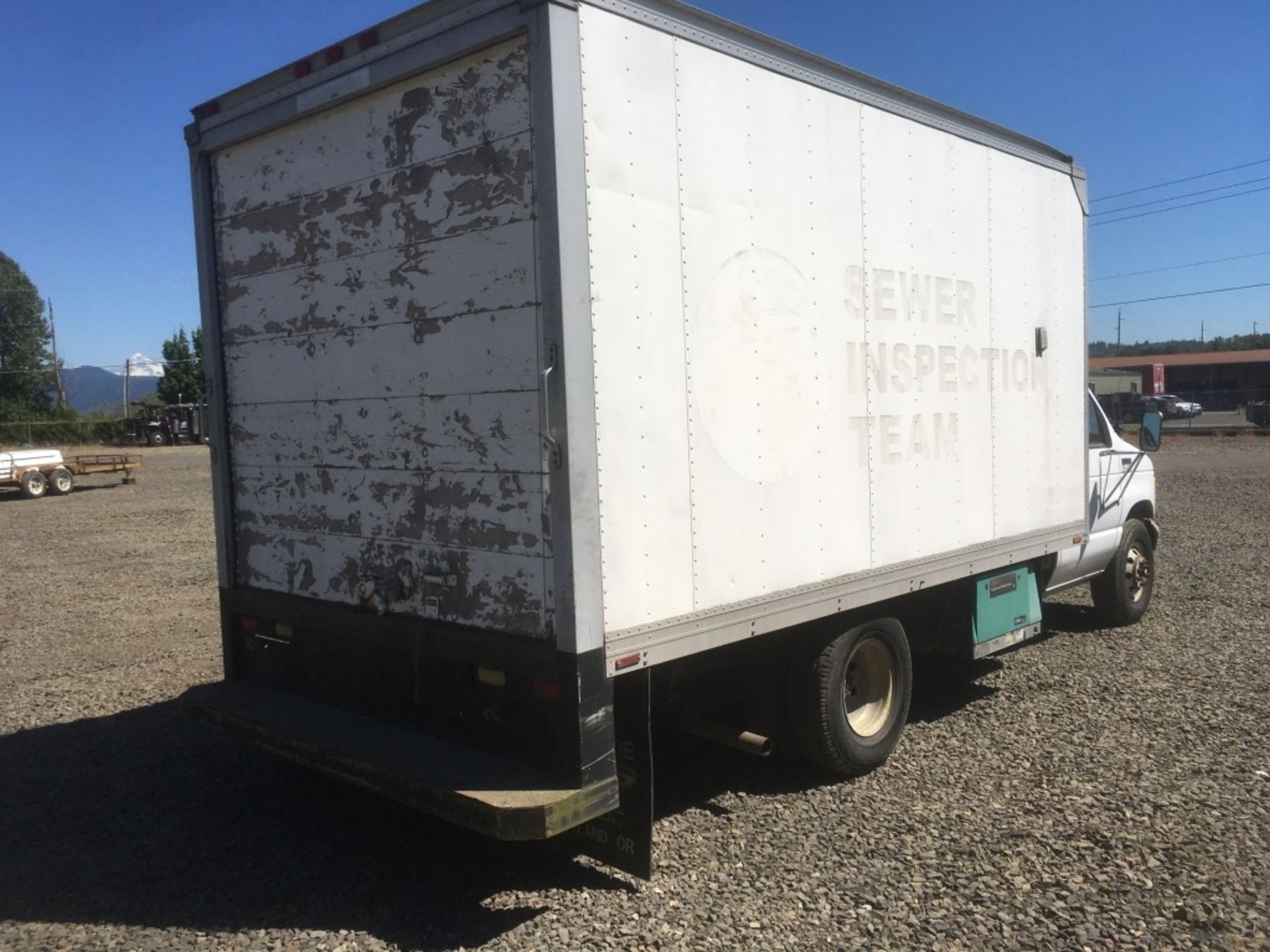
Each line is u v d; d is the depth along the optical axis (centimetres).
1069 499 642
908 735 541
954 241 525
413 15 362
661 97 360
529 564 347
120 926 347
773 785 474
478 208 354
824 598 438
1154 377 5100
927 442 505
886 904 350
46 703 630
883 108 473
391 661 403
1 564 1251
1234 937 325
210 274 474
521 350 343
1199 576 991
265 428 456
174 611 929
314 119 416
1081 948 320
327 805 462
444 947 328
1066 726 547
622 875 381
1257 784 454
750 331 399
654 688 407
